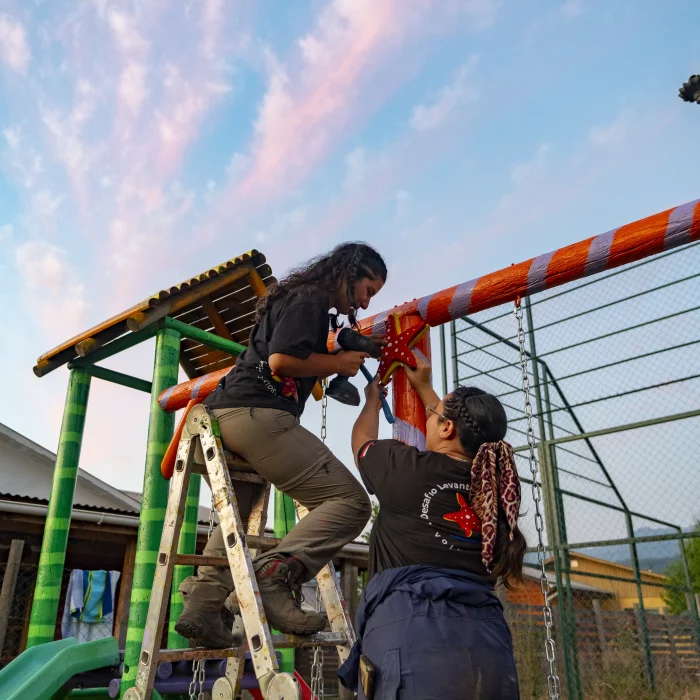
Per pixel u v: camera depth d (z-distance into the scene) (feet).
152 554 13.98
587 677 26.08
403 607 5.21
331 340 10.92
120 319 16.99
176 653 7.11
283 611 6.57
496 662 4.99
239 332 22.63
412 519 5.71
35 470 40.34
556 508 26.78
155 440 15.16
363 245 8.06
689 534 23.73
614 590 30.66
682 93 22.13
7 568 26.61
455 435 6.30
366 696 5.00
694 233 7.95
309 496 7.18
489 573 5.54
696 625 27.25
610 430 25.61
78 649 11.53
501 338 29.35
